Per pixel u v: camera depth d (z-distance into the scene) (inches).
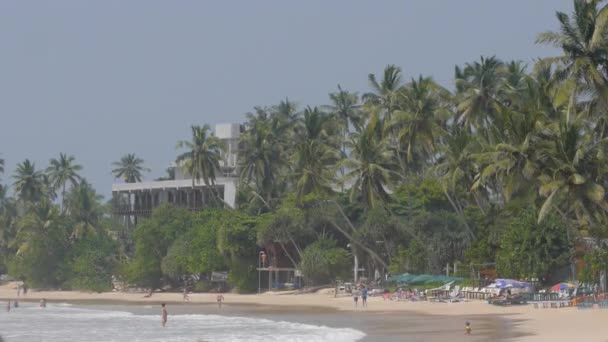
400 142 4498.0
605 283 3186.5
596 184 2741.1
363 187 4468.5
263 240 4921.3
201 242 5265.8
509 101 4239.7
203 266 5191.9
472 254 3941.9
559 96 2719.0
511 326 2385.6
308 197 4761.3
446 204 4653.1
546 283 3575.3
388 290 4259.4
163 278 5777.6
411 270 4311.0
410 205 4562.0
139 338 2464.3
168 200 7111.2
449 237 4298.7
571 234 3432.6
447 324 2588.6
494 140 3634.4
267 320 3110.2
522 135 2967.5
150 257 5644.7
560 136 2807.6
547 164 2920.8
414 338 2166.6
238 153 6107.3
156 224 5644.7
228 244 5044.3
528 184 3211.1
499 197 4315.9
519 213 3676.2
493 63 4311.0
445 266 4288.9
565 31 2753.4
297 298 4466.0
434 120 4419.3
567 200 3068.4
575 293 3164.4
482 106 4215.1
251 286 5177.2
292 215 4862.2
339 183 4480.8
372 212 4480.8
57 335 2632.9
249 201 5792.3
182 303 4640.8
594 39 2598.4
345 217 4677.7
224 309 3937.0
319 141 5059.1
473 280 3796.8
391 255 4503.0
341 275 4825.3
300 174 4832.7
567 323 2374.5
